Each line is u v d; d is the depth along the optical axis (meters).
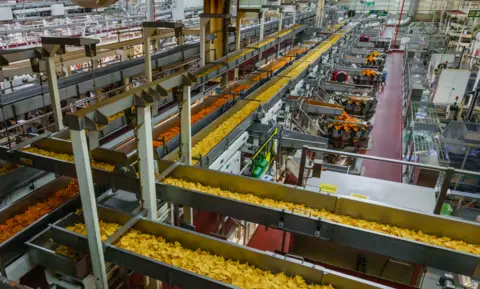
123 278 4.07
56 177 5.77
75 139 2.64
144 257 3.12
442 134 9.23
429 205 4.54
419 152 7.63
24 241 3.79
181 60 12.34
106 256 3.29
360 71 14.27
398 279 4.44
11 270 3.57
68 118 2.55
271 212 3.66
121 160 4.43
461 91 12.39
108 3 5.08
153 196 3.69
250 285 2.97
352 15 30.02
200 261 3.27
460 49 17.73
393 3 33.25
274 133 7.00
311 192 4.02
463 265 3.15
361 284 2.82
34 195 4.71
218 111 7.54
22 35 13.41
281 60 13.65
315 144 7.07
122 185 3.94
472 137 8.84
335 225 3.45
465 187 8.67
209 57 10.79
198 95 8.93
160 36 12.03
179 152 4.45
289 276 3.12
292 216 3.58
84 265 3.41
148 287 4.22
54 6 14.85
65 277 3.78
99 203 4.34
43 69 5.29
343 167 6.61
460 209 6.54
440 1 30.20
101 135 5.95
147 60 7.49
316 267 2.98
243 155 6.70
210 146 5.57
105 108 2.72
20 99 6.20
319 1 20.73
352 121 9.62
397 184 4.95
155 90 3.30
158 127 6.54
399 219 3.78
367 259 4.46
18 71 7.80
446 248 3.17
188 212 4.75
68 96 7.25
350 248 4.47
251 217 3.79
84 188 2.85
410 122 10.75
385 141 11.95
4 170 5.35
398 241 3.29
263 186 4.21
